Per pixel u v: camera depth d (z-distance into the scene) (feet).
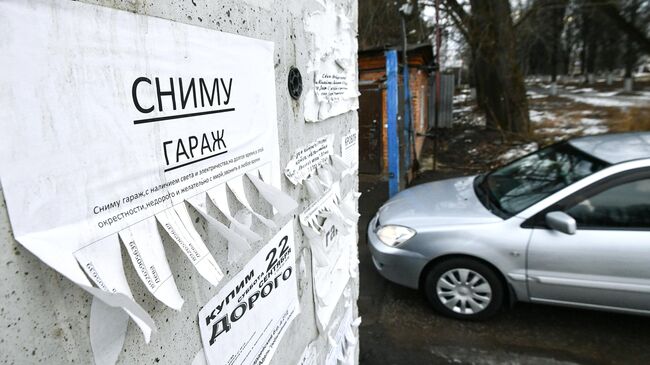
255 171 2.94
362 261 13.00
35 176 1.43
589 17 66.28
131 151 1.82
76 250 1.57
